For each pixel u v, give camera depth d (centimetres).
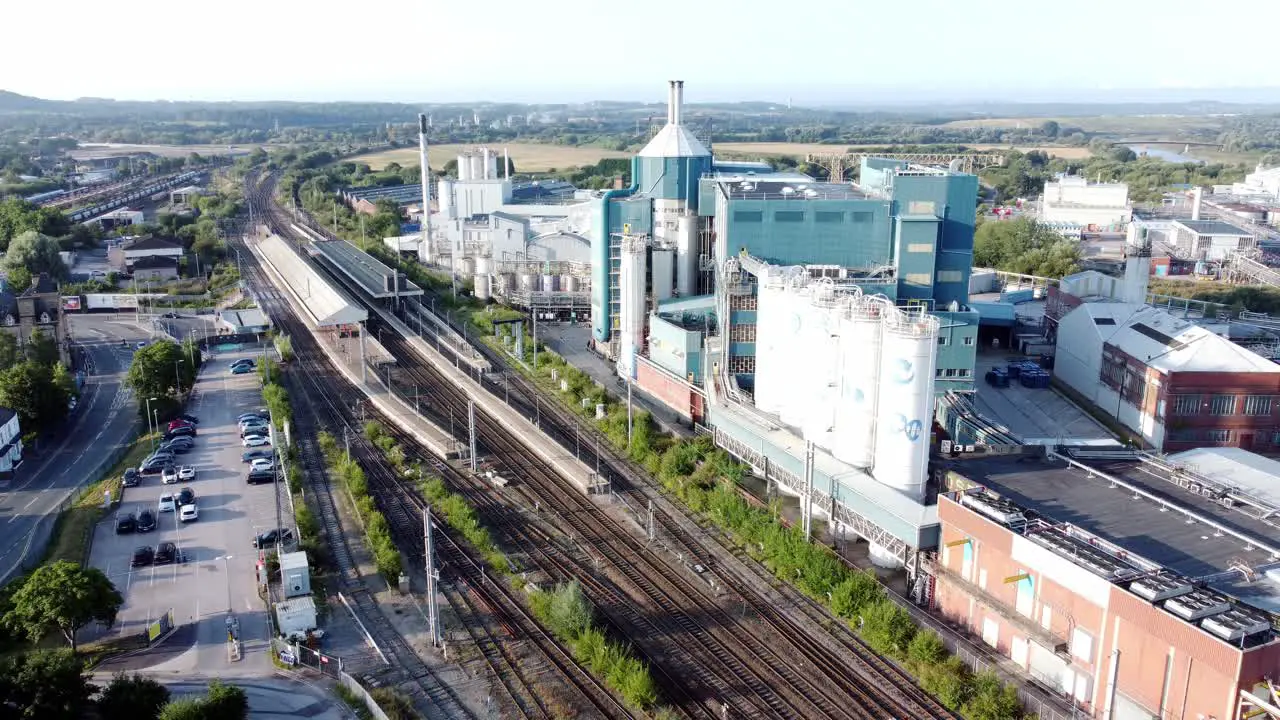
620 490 11000
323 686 7088
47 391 12512
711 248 15512
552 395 14625
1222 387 11519
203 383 15138
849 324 9225
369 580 8850
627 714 6919
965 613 7856
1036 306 19838
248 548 9325
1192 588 6406
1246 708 5734
